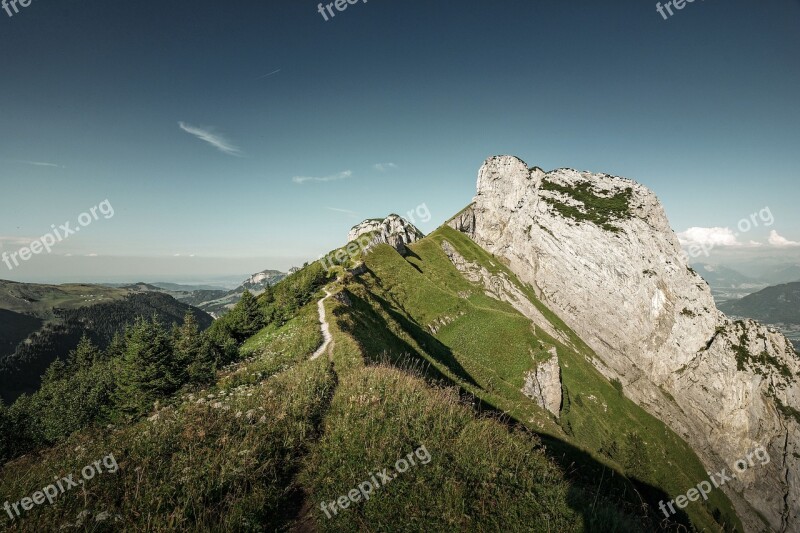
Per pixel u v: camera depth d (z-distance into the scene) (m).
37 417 58.28
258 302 87.25
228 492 9.66
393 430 11.39
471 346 85.19
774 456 112.50
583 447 23.86
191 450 11.02
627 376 137.62
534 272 166.88
